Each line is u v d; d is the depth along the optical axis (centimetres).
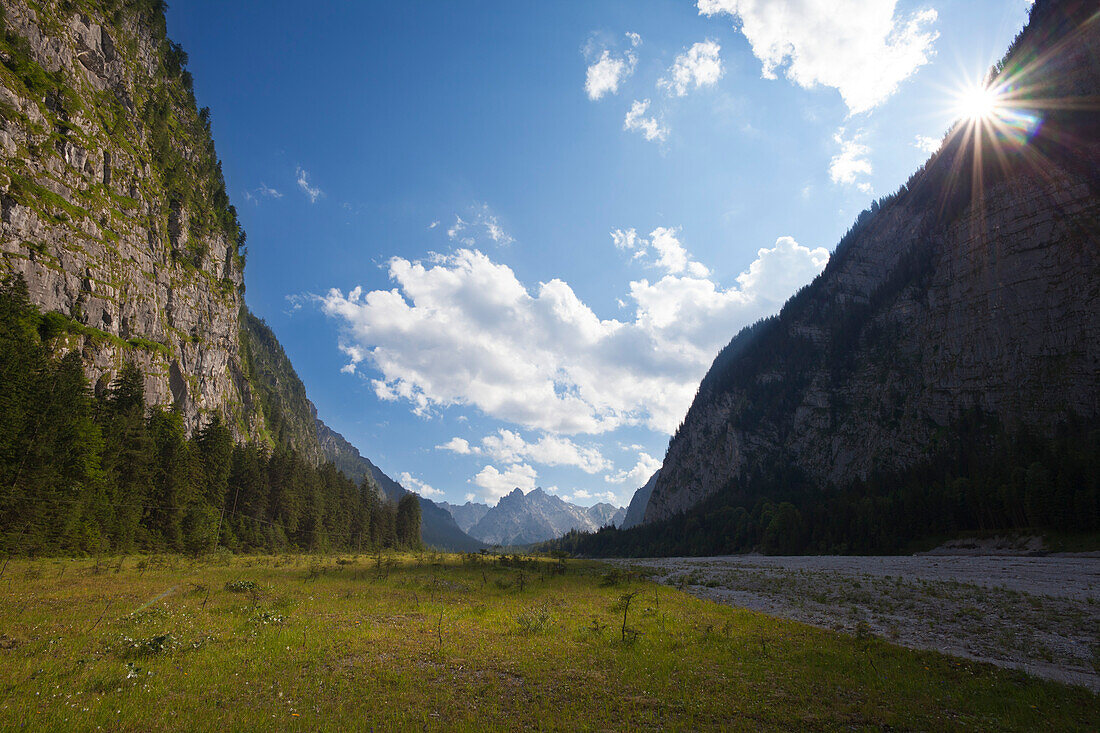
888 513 10919
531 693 1332
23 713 1034
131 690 1218
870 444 16988
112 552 5772
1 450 4831
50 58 10525
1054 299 13588
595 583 4316
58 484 5350
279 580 3812
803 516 12988
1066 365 12750
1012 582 4159
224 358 14538
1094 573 4738
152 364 10319
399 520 16425
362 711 1159
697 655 1736
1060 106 16500
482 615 2500
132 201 11575
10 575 3334
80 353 8456
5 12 9756
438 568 5403
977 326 15138
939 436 14588
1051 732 1120
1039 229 14462
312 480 11806
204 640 1703
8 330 5822
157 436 7638
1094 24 16862
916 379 16675
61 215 9175
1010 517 8950
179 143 15700
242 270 18200
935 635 2302
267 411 19950
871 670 1565
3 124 8625
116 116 12381
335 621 2216
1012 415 13200
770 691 1362
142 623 1964
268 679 1369
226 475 8806
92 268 9556
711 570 6488
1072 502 7806
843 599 3438
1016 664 1809
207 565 5025
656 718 1166
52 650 1538
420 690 1326
